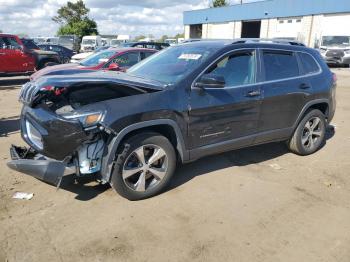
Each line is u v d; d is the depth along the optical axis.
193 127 4.18
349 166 5.27
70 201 3.98
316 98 5.46
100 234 3.39
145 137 3.87
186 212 3.82
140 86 3.83
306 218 3.77
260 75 4.77
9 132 6.78
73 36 33.72
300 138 5.48
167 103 3.92
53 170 3.53
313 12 30.59
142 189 3.98
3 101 10.24
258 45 4.84
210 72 4.29
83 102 3.80
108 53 10.51
